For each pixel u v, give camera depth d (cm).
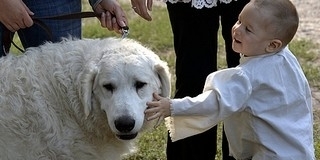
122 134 429
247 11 434
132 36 1045
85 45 462
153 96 446
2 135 452
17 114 450
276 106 435
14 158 457
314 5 1227
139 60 439
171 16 524
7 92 454
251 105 435
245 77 425
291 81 440
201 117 431
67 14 508
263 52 438
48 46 470
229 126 461
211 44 516
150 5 526
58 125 455
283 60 439
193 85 516
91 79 440
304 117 448
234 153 471
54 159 461
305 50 959
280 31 429
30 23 478
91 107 448
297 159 438
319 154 619
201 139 532
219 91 421
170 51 982
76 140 460
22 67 458
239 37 439
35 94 449
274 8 428
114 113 426
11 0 465
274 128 437
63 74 450
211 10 505
